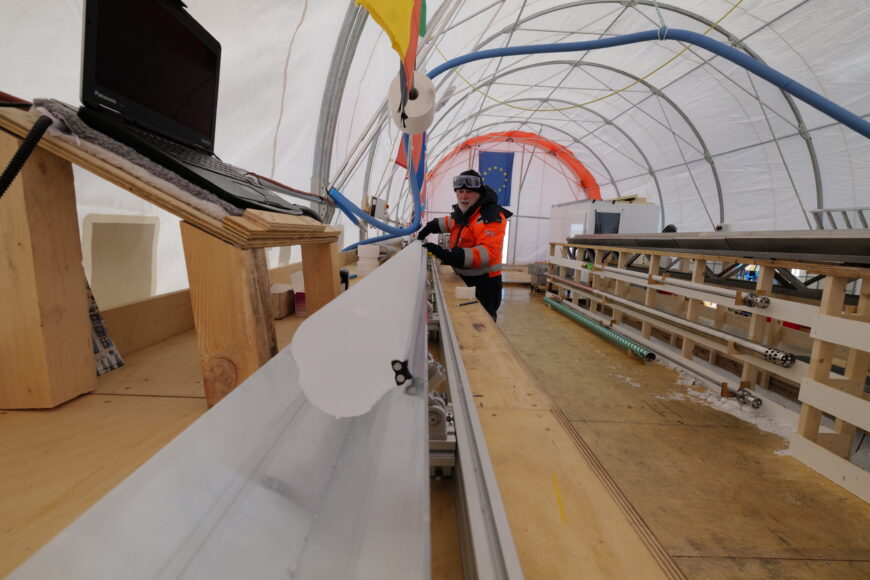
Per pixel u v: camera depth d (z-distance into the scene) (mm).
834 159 6695
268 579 197
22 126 472
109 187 1034
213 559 188
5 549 300
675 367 3242
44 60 858
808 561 1395
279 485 258
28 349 523
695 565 1377
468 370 924
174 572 169
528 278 9281
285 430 304
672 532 1524
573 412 2547
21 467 406
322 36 1714
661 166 10422
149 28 597
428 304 1478
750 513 1630
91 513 162
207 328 532
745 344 2471
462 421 577
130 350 788
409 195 7973
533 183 13656
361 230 3289
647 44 6801
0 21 759
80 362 582
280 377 344
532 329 4723
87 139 479
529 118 11406
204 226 500
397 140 4672
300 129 2010
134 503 178
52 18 816
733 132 7902
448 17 2480
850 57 5555
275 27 1409
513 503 450
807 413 1959
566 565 368
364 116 3045
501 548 332
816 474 1884
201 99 774
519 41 7027
